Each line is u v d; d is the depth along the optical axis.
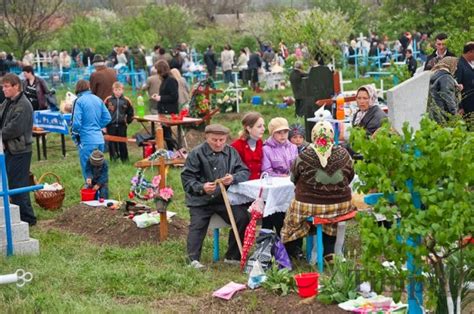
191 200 10.21
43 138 19.27
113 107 17.72
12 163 12.02
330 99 16.61
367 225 6.59
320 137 9.43
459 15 23.05
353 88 32.69
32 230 12.14
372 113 11.62
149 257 10.41
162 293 8.96
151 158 11.23
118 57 39.50
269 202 9.80
